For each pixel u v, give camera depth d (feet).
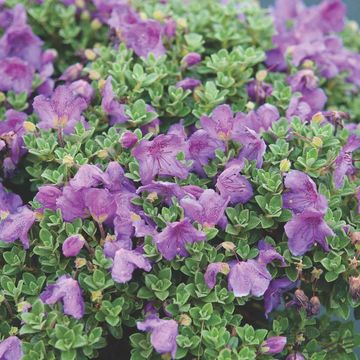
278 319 1.75
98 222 1.69
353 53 2.22
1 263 1.77
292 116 1.88
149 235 1.67
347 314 1.73
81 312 1.63
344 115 1.97
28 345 1.63
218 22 2.11
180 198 1.70
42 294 1.66
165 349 1.61
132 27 1.98
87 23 2.16
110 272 1.67
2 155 1.86
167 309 1.66
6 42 2.03
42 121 1.82
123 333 1.82
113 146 1.78
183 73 1.98
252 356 1.63
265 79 2.04
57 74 2.14
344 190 1.76
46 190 1.70
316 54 2.09
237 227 1.71
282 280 1.72
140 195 1.75
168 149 1.71
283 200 1.73
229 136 1.77
